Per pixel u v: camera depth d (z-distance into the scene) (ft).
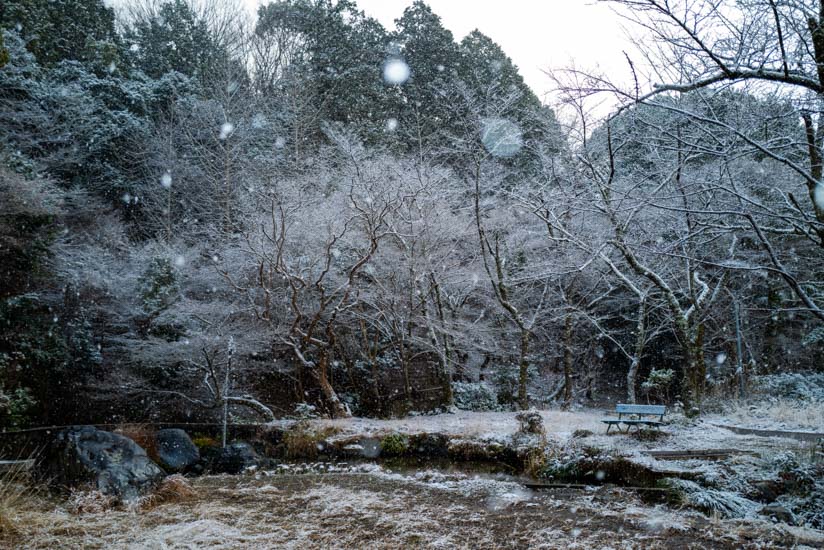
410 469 33.27
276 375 60.29
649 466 24.59
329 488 24.41
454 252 58.80
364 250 53.93
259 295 55.11
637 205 33.12
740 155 19.25
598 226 48.57
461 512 20.49
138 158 70.90
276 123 79.00
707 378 56.75
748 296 57.77
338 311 50.26
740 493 21.48
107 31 85.10
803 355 62.95
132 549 15.81
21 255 46.03
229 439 41.88
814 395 48.47
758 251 44.21
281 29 97.14
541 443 31.35
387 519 19.29
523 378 54.49
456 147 66.28
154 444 31.76
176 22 91.91
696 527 18.07
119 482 21.50
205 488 24.76
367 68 89.25
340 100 85.56
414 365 62.64
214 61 87.56
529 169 64.69
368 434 39.14
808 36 16.81
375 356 57.21
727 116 21.80
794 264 43.73
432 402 59.11
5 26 67.46
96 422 47.98
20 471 21.35
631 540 16.87
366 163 55.98
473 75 85.61
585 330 71.05
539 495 23.32
